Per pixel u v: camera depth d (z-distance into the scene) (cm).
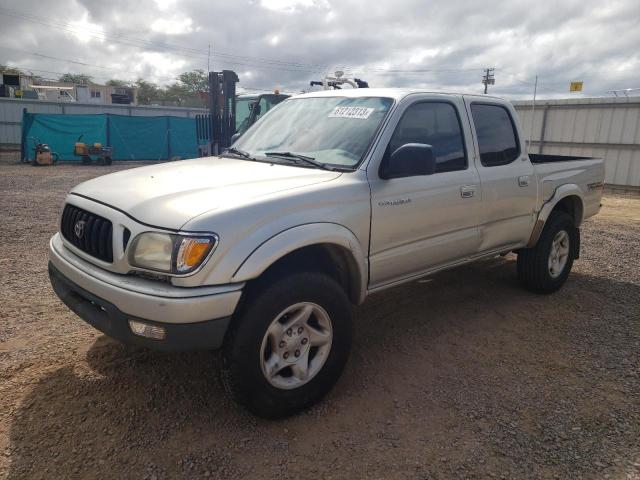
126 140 2328
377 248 349
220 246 264
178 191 299
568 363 386
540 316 475
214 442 282
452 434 296
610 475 264
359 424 303
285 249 283
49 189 1275
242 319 278
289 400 301
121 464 262
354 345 407
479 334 432
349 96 412
